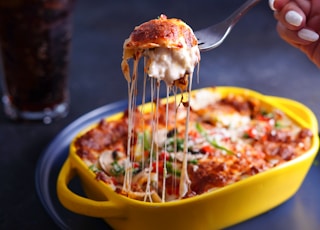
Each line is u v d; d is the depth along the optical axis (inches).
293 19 20.8
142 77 33.0
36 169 24.9
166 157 22.5
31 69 28.6
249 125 25.3
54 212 22.7
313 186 24.7
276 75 34.5
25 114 30.0
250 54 36.8
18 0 26.5
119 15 41.1
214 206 20.7
